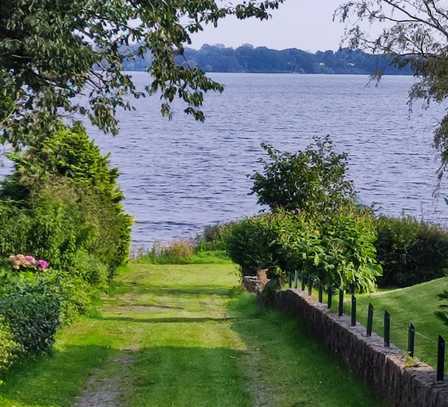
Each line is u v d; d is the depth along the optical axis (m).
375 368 11.33
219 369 14.02
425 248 29.67
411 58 20.62
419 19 20.73
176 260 39.31
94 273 23.42
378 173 84.62
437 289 18.97
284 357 14.92
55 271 19.17
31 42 13.87
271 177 29.75
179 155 105.88
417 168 89.25
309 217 27.31
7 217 20.72
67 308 17.92
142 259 39.50
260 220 27.33
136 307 23.75
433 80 20.41
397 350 11.30
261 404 11.73
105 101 16.84
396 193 70.50
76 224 22.31
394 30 20.69
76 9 14.29
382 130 145.50
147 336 17.47
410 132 142.12
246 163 96.75
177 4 16.39
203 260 39.44
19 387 11.94
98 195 27.72
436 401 8.92
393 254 29.73
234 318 21.33
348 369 12.84
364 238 22.28
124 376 13.52
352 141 123.38
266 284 22.73
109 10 14.64
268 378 13.34
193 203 67.69
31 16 13.80
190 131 145.62
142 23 16.06
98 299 24.03
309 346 15.42
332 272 21.20
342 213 26.66
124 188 75.06
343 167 30.27
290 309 18.77
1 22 14.52
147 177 83.50
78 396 12.12
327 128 148.75
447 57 20.06
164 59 16.72
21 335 13.03
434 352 12.95
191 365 14.38
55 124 18.09
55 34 13.93
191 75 17.19
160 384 12.91
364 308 17.83
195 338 17.30
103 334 17.38
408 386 9.87
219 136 134.38
